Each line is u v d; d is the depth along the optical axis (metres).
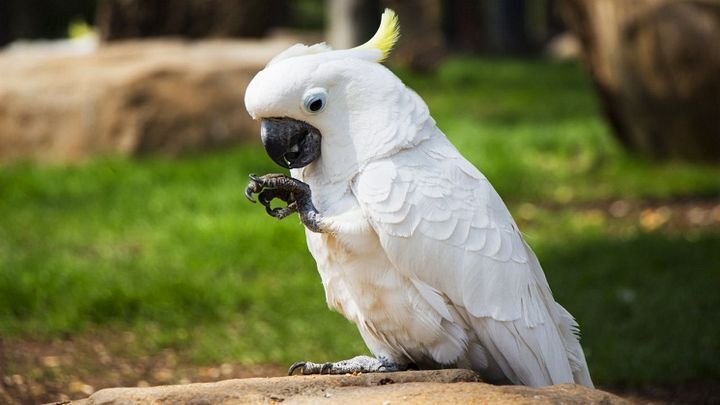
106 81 14.91
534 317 4.98
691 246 10.63
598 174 14.65
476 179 4.97
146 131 14.78
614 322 8.76
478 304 4.88
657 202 13.16
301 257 10.48
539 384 5.02
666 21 14.15
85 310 9.01
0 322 8.73
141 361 8.16
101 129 14.78
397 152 4.80
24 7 33.41
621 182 14.12
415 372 4.75
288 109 4.71
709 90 14.12
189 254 10.45
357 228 4.77
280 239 10.80
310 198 4.80
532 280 5.06
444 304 4.89
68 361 8.04
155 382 7.70
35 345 8.41
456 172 4.90
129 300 9.16
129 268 10.02
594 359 8.02
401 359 5.27
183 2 18.77
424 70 26.98
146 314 9.06
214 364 8.12
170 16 18.80
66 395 7.30
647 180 14.02
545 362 5.00
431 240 4.78
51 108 14.95
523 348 4.96
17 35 33.62
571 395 4.30
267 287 9.71
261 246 10.65
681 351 8.01
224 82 15.51
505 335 4.91
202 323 8.98
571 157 15.80
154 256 10.47
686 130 14.70
